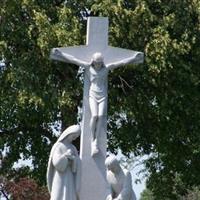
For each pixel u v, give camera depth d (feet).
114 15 111.86
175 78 114.21
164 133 120.37
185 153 123.54
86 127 76.48
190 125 119.75
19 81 112.78
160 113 116.37
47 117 115.44
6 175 125.29
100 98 76.84
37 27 112.57
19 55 115.55
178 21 115.14
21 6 114.42
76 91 112.57
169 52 111.34
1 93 114.62
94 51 78.13
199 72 116.78
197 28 116.37
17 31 114.83
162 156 126.62
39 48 114.21
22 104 111.75
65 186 71.61
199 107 117.50
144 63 111.34
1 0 114.83
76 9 115.75
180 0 116.67
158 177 130.93
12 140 120.88
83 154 76.02
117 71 113.39
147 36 112.47
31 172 122.72
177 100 116.37
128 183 71.26
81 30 112.98
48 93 112.27
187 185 128.47
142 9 112.27
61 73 115.65
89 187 75.31
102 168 75.82
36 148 121.08
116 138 121.60
